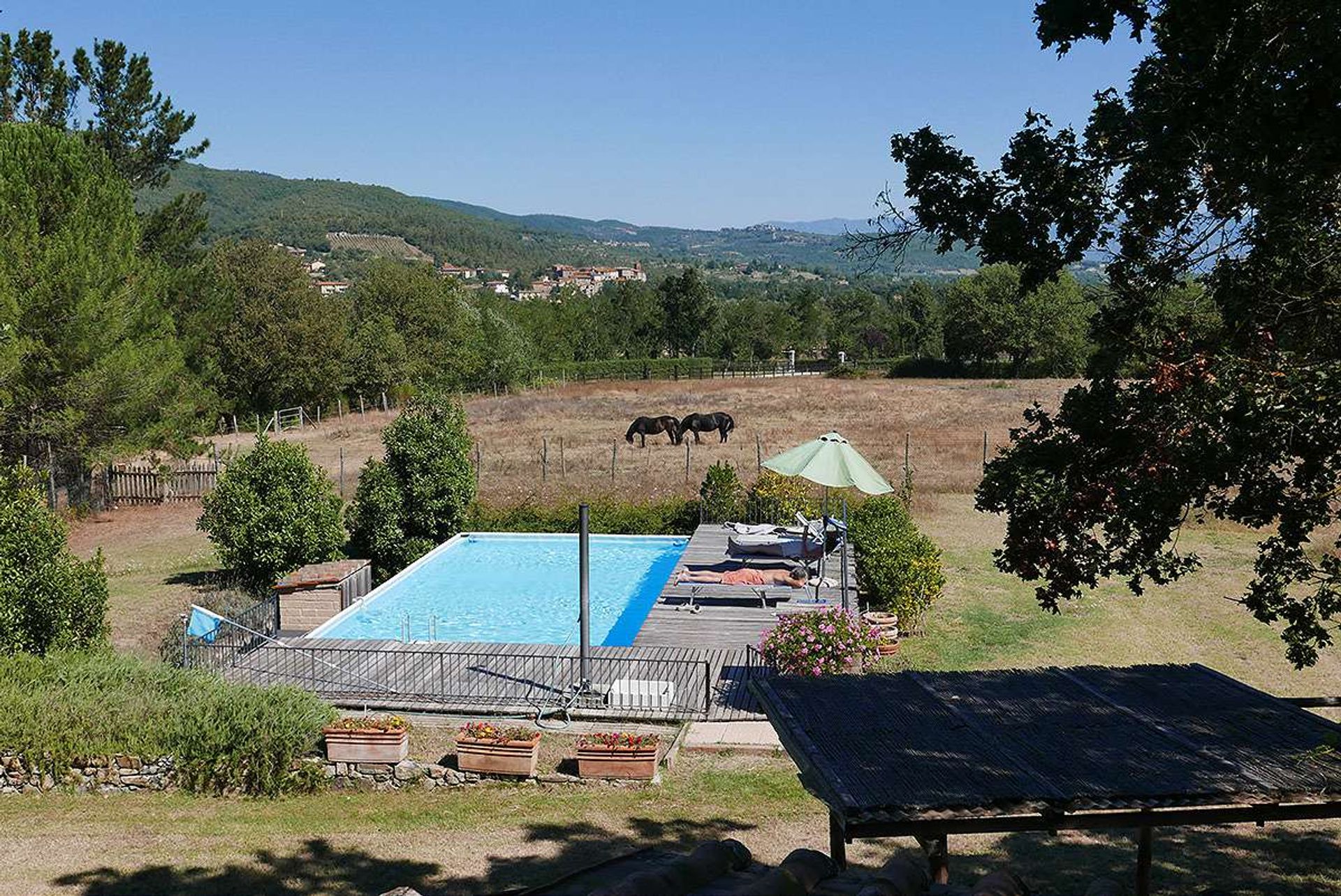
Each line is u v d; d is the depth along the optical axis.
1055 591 9.30
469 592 23.52
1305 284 8.77
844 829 5.26
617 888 4.82
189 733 13.35
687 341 102.44
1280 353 8.62
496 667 17.22
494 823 12.17
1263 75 7.81
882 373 81.19
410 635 20.34
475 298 91.06
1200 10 8.19
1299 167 7.97
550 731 15.03
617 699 15.52
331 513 22.86
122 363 29.73
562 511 28.73
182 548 27.95
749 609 20.16
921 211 9.22
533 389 71.81
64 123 37.62
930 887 5.19
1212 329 9.36
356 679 16.69
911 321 97.06
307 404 61.41
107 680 14.34
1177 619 20.25
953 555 25.42
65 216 30.48
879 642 16.78
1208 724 6.26
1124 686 7.05
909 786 5.38
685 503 28.64
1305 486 8.45
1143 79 8.58
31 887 10.34
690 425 42.47
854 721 6.39
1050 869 10.63
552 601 22.86
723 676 16.67
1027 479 9.03
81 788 13.40
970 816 5.20
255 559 22.09
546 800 12.89
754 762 14.02
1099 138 8.75
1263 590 8.89
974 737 6.08
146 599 22.30
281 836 11.80
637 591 23.77
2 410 28.41
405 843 11.55
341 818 12.41
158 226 40.03
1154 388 8.88
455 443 25.95
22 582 15.45
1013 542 9.41
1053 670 7.46
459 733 14.00
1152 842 11.06
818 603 19.62
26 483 17.33
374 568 25.38
